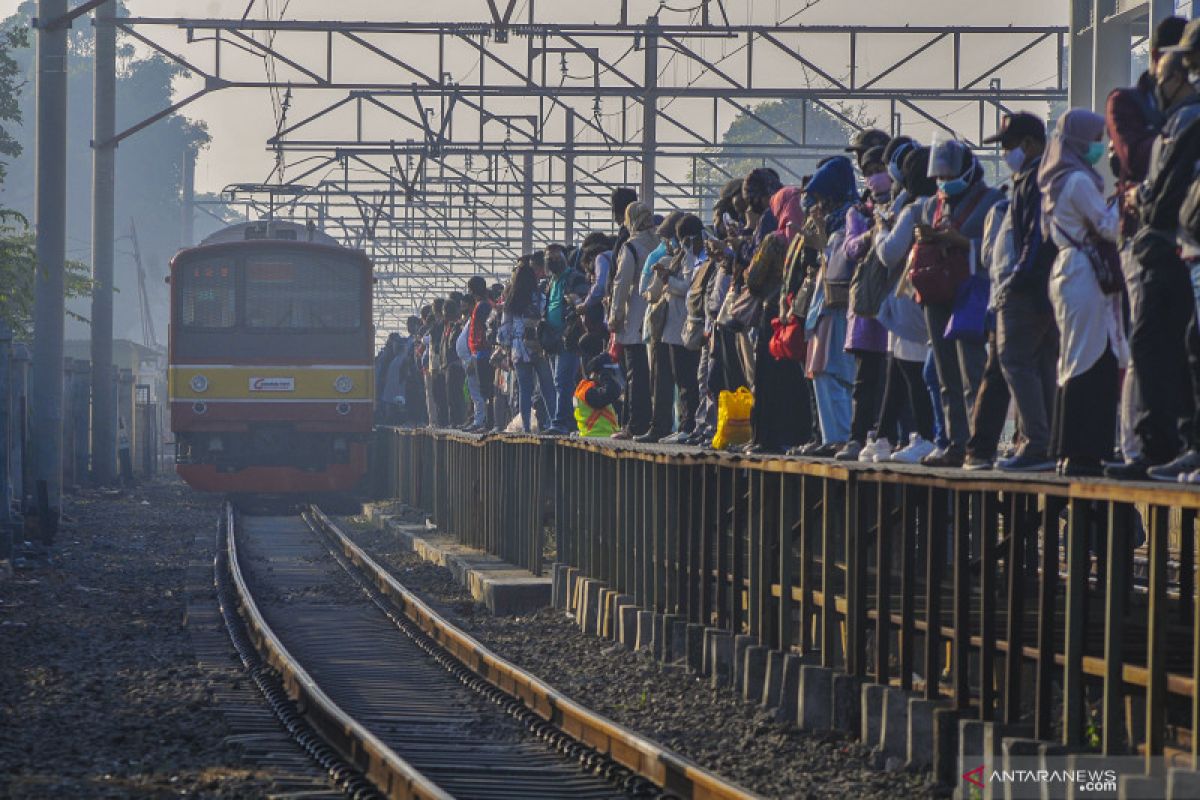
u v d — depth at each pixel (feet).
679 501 159.84
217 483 343.05
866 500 122.21
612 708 136.56
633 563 176.14
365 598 214.90
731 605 146.10
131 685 144.66
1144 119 93.30
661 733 124.67
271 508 382.83
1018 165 105.29
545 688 133.18
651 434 176.24
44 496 257.75
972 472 99.91
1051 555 97.76
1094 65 282.77
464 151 420.36
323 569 251.39
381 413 429.38
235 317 341.21
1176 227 87.86
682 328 170.60
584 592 185.68
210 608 195.83
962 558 106.32
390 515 337.11
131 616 189.78
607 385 203.82
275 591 219.82
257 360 340.80
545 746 122.31
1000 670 118.42
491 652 153.58
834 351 133.18
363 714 135.03
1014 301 103.55
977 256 112.57
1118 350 96.22
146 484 454.40
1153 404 90.27
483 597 209.56
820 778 107.45
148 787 104.58
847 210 130.62
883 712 112.37
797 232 138.31
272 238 352.49
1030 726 98.53
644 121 373.61
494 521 248.11
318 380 342.64
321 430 342.85
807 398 145.89
